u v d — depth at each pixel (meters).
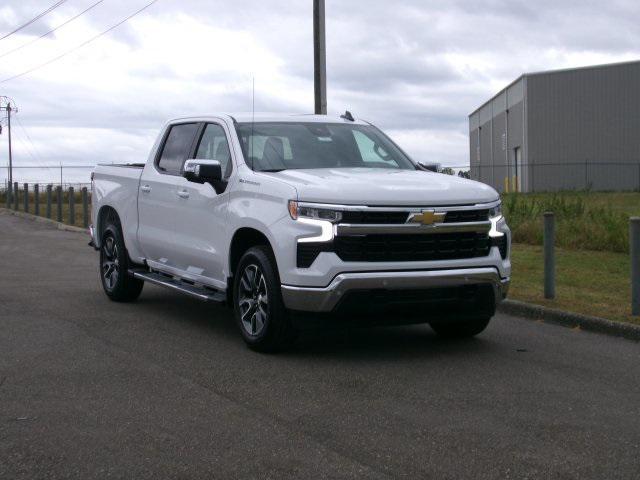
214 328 8.59
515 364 7.08
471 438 5.13
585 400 5.98
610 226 15.35
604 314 8.83
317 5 19.41
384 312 6.91
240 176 7.70
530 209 18.88
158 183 9.07
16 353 7.39
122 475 4.55
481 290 7.18
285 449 4.93
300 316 6.95
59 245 17.81
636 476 4.54
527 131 50.16
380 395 6.08
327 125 8.73
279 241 6.96
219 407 5.77
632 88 48.47
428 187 7.12
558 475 4.54
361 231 6.77
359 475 4.53
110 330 8.44
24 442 5.06
